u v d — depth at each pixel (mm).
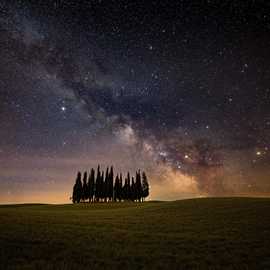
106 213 42906
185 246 17953
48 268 12602
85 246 17297
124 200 98000
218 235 21719
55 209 61094
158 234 22234
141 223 29344
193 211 38750
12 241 17703
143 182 102500
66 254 15359
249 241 19266
